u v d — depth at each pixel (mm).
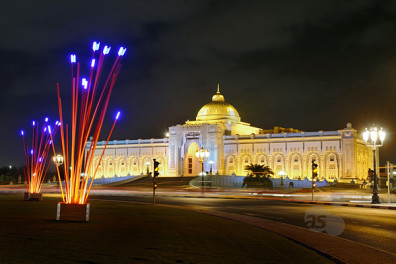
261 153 132000
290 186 103375
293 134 128500
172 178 116938
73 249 16734
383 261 16344
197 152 72688
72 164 26031
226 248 17891
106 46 23719
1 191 85438
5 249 16469
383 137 49312
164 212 34188
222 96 150000
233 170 134875
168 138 143750
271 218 32500
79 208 25719
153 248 17359
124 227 23750
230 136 136375
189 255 16141
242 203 50344
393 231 25328
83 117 24766
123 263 14477
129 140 148625
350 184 104625
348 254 17453
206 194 71688
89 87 24125
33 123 49938
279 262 15477
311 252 17656
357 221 30422
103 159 151000
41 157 50469
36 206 39031
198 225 25688
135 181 116750
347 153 120312
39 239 18938
